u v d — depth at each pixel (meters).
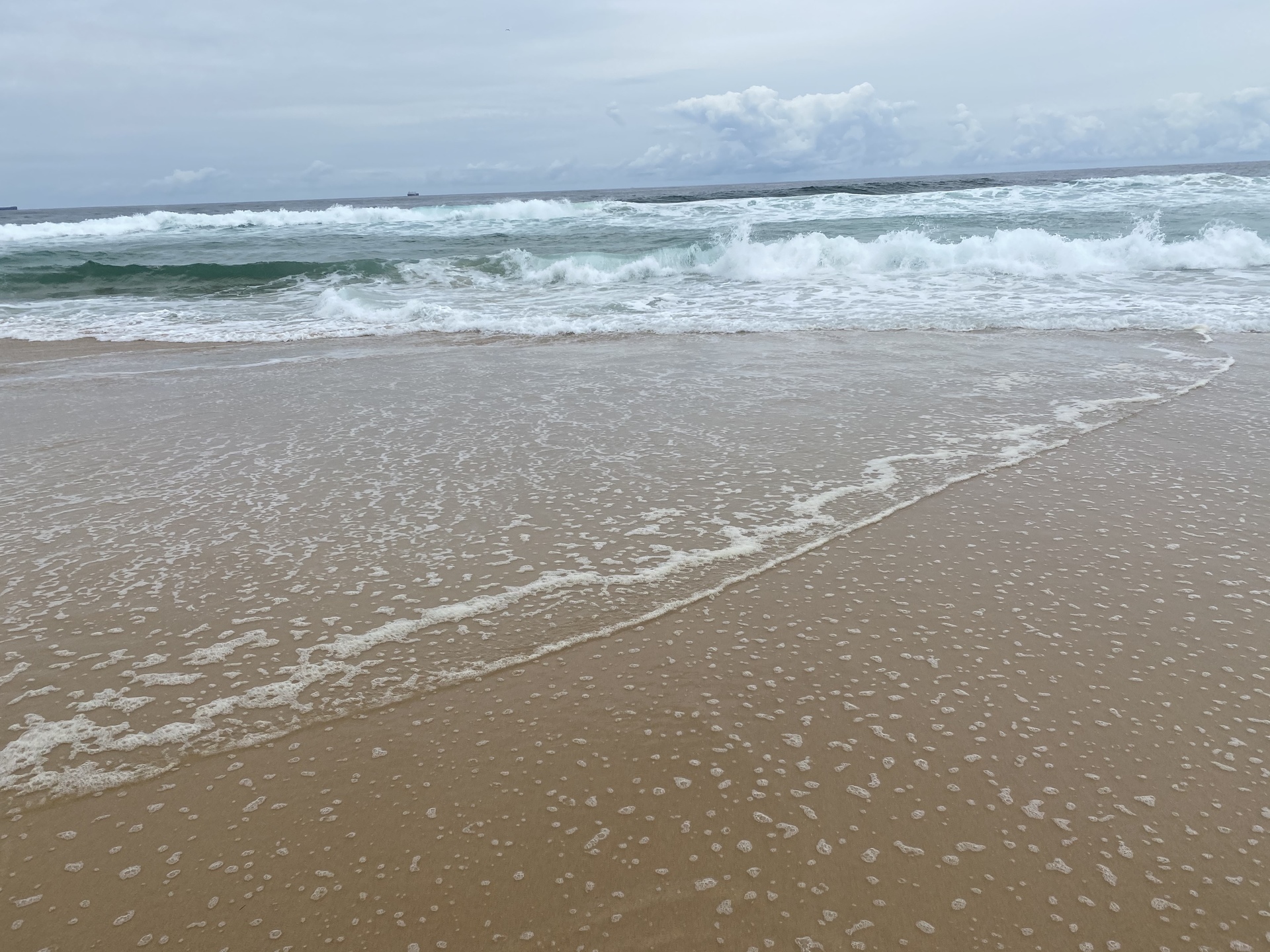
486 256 14.68
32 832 1.91
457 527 3.54
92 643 2.69
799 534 3.42
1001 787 2.01
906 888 1.73
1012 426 4.84
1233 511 3.57
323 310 10.76
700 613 2.82
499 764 2.12
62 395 6.20
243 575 3.14
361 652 2.62
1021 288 11.09
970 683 2.42
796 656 2.57
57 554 3.33
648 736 2.22
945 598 2.89
